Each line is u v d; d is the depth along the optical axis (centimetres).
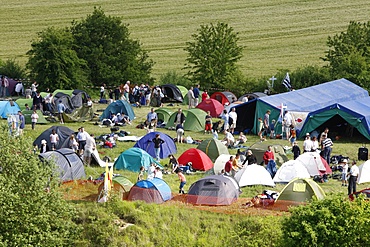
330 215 3148
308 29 11950
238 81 8081
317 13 12681
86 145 4709
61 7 13225
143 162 4625
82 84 7669
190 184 4322
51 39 7588
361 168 4450
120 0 13725
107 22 8169
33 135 5531
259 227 3497
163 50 11212
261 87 7950
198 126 5925
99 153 5053
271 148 4591
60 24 12188
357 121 5550
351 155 5141
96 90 7988
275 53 10962
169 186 4181
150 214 3784
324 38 11494
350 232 3116
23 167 3550
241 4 13425
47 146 4959
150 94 7350
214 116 6606
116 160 4694
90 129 5884
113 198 3850
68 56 7612
